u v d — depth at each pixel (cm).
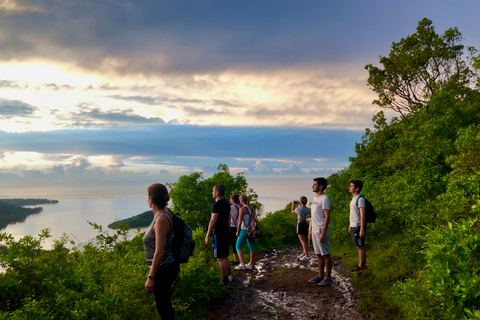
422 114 996
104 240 617
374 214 664
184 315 462
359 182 671
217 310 507
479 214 340
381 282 573
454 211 482
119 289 420
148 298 468
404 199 751
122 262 525
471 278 270
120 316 380
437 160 784
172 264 362
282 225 1220
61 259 417
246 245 1045
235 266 784
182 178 1229
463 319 267
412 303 354
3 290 343
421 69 1923
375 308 482
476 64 740
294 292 580
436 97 935
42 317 313
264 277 686
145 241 366
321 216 612
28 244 392
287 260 857
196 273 558
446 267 287
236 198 792
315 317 470
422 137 843
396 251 705
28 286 358
